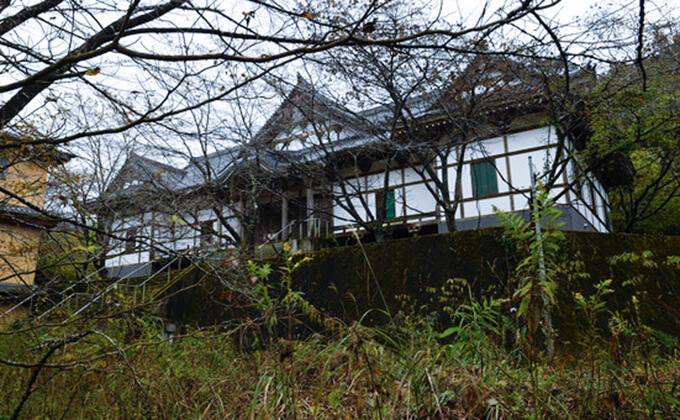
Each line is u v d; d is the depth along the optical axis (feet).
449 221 33.12
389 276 22.72
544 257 7.95
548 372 10.20
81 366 9.44
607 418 7.92
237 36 9.11
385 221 40.14
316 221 43.50
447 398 8.38
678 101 26.91
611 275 20.04
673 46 21.94
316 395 8.71
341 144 35.63
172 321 25.25
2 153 12.44
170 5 9.12
